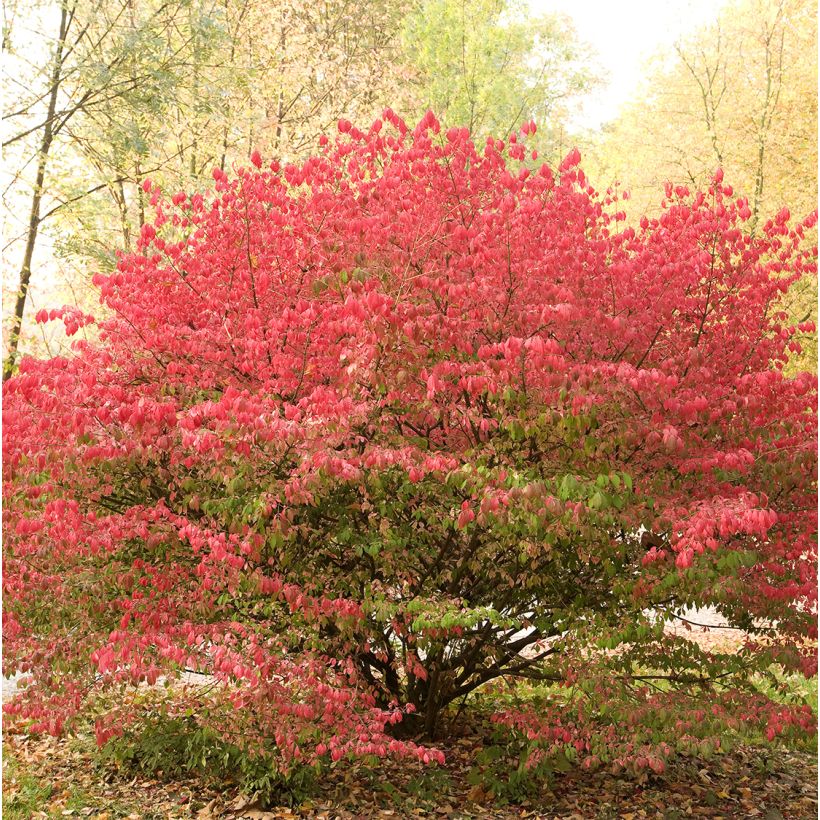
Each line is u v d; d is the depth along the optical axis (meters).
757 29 15.29
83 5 12.98
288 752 4.49
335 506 4.77
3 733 6.20
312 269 4.80
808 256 5.09
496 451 4.38
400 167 4.82
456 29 17.81
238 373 4.71
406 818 4.83
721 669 4.97
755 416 4.61
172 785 5.20
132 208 14.29
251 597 4.79
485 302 4.41
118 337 4.74
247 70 14.20
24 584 4.63
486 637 5.26
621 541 4.78
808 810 5.04
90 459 4.12
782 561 4.69
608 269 4.70
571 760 5.49
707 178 15.01
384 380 4.19
